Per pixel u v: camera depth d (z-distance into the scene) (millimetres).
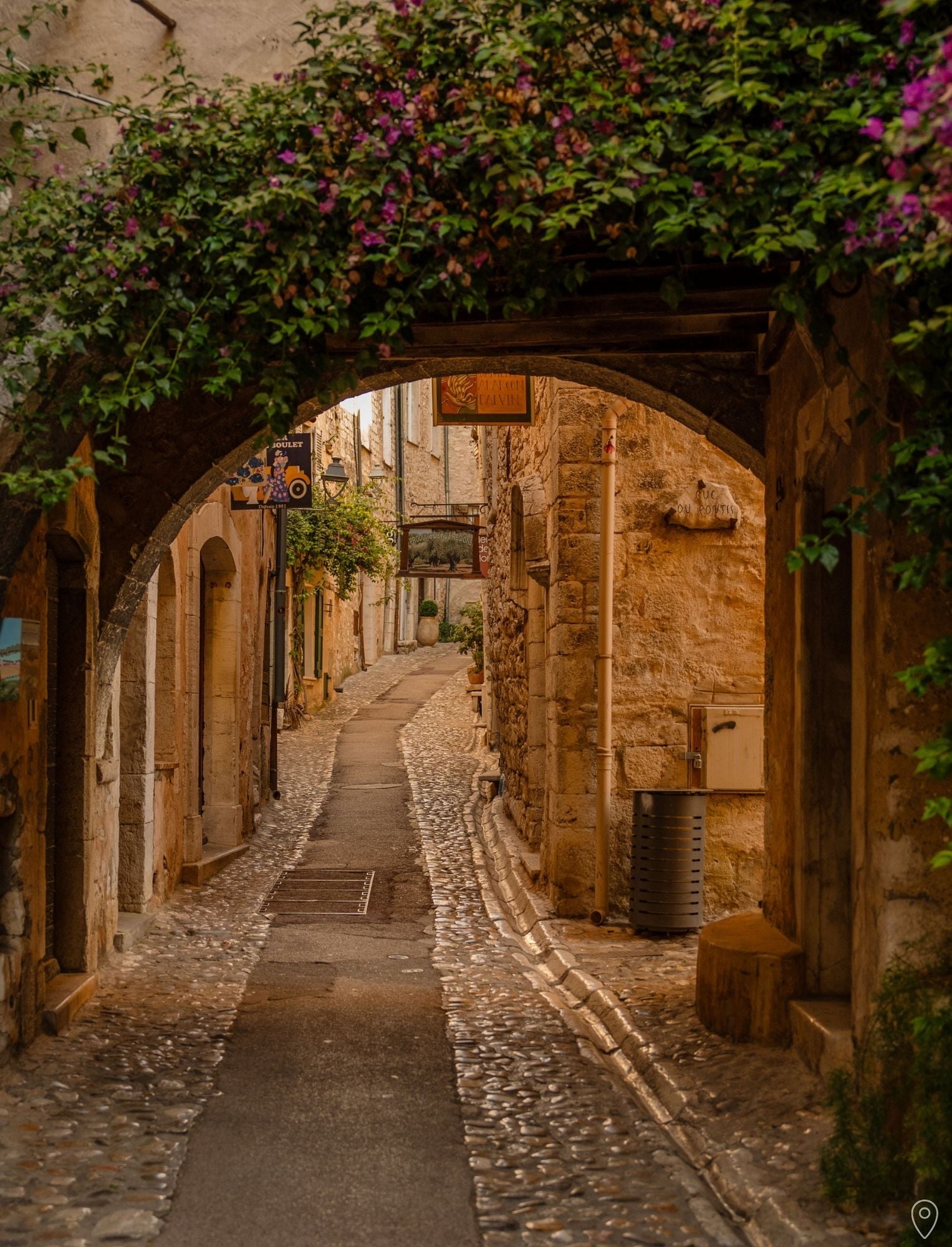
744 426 7672
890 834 4590
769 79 4191
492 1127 5254
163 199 4824
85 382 5156
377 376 7891
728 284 5684
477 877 12617
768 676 7277
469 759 20859
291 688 24234
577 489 10336
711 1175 4719
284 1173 4672
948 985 4422
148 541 7992
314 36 5445
